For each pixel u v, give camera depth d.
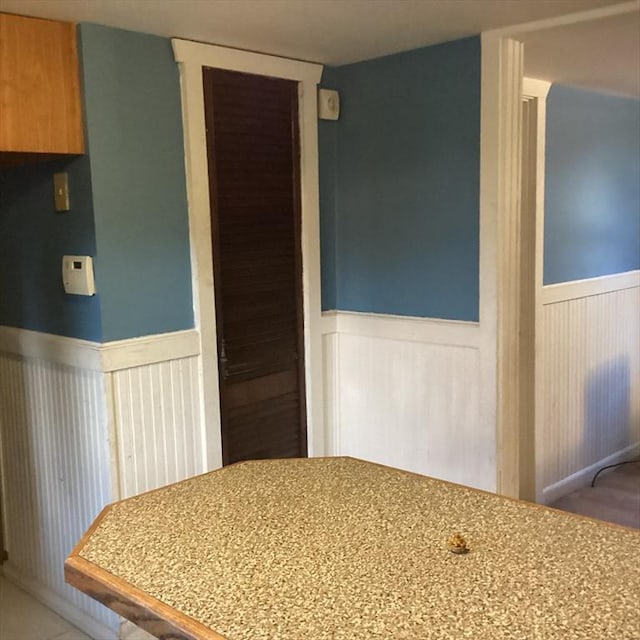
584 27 2.40
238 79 2.71
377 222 3.00
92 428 2.50
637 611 1.04
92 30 2.30
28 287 2.69
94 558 1.24
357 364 3.14
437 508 1.42
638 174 4.10
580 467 3.89
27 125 2.22
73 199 2.42
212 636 1.00
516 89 2.59
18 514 2.96
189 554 1.24
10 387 2.88
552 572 1.15
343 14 2.27
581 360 3.79
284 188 2.94
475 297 2.71
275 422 3.00
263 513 1.41
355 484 1.56
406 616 1.04
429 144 2.78
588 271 3.78
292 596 1.10
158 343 2.53
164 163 2.53
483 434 2.74
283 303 2.98
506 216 2.62
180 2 2.10
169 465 2.61
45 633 2.68
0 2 2.06
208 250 2.65
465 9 2.25
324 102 3.00
